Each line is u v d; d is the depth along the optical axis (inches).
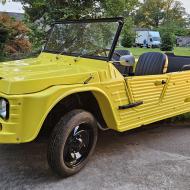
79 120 141.6
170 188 139.6
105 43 161.0
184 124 228.4
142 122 172.2
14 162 157.0
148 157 169.6
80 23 176.7
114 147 181.0
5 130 127.4
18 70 148.3
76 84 139.3
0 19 407.5
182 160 167.5
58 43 184.2
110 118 155.8
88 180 143.1
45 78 132.2
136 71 206.2
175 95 191.0
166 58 199.6
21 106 125.6
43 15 384.5
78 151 147.4
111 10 381.1
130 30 387.9
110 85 150.8
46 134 153.6
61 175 141.6
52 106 129.6
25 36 418.0
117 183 141.7
